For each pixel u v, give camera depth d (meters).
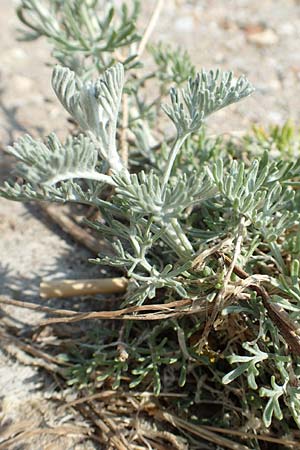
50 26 0.46
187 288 0.36
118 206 0.36
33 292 0.42
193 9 0.64
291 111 0.53
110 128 0.35
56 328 0.40
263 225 0.36
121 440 0.36
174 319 0.37
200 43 0.59
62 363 0.39
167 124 0.51
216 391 0.37
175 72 0.46
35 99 0.53
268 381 0.36
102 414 0.37
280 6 0.65
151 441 0.37
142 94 0.53
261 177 0.35
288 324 0.34
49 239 0.45
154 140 0.47
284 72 0.57
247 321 0.36
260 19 0.63
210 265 0.37
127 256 0.35
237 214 0.36
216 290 0.35
